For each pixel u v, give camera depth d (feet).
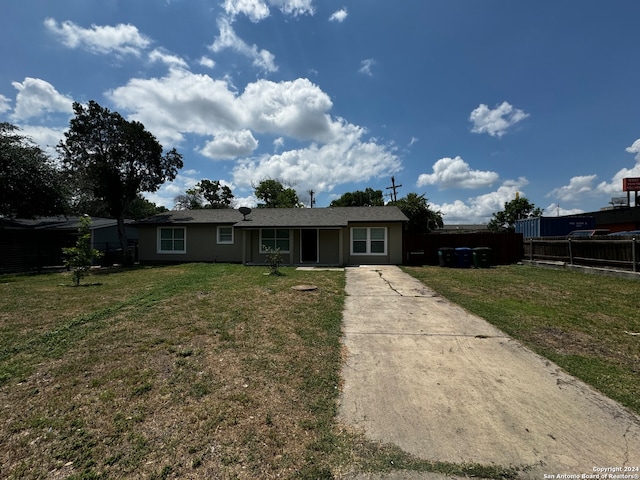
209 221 53.21
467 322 17.42
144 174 54.34
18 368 11.42
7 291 26.45
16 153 47.16
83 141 49.67
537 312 19.13
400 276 34.86
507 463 6.88
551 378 10.85
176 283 29.43
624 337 14.80
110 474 6.56
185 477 6.48
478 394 9.84
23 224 59.88
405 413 8.84
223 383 10.43
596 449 7.29
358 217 50.06
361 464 6.91
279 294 24.18
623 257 32.32
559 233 55.67
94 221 65.16
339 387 10.34
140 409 8.89
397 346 13.94
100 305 20.95
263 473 6.63
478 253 43.32
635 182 79.36
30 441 7.55
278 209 58.49
